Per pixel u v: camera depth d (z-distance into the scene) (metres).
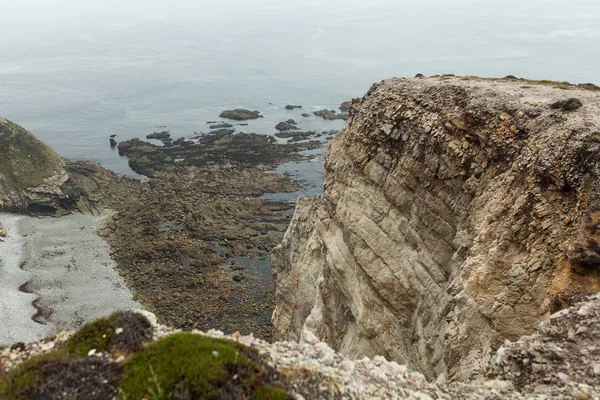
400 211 23.98
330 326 30.34
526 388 11.21
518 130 18.88
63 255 57.25
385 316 24.25
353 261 27.16
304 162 85.81
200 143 94.06
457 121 21.20
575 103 18.94
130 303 48.03
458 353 16.84
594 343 11.51
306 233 39.59
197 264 54.47
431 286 21.12
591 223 14.12
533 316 15.00
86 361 9.24
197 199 70.88
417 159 22.88
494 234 17.19
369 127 27.33
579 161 15.69
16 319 44.59
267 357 10.27
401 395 10.45
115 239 61.41
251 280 52.12
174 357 9.10
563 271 14.30
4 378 8.72
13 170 69.31
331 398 9.53
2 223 64.81
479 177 19.61
